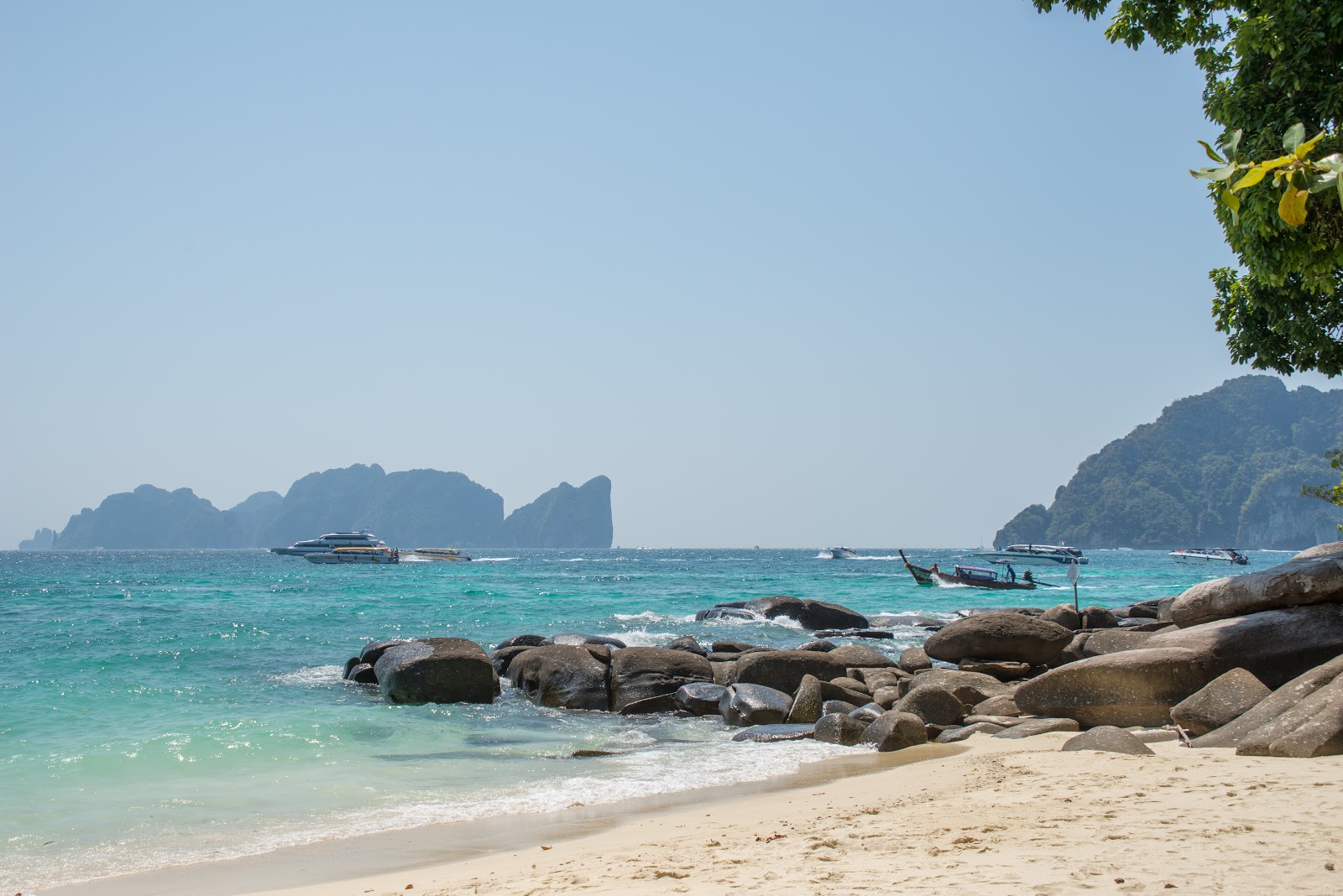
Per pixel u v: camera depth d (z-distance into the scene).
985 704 16.19
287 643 28.06
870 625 34.72
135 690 19.08
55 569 106.81
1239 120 12.34
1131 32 15.43
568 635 25.92
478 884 7.34
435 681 18.94
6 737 14.48
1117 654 14.41
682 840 8.61
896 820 8.60
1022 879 6.05
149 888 7.94
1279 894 5.39
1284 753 10.05
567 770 13.07
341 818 10.41
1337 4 11.09
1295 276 15.14
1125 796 8.72
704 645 28.06
